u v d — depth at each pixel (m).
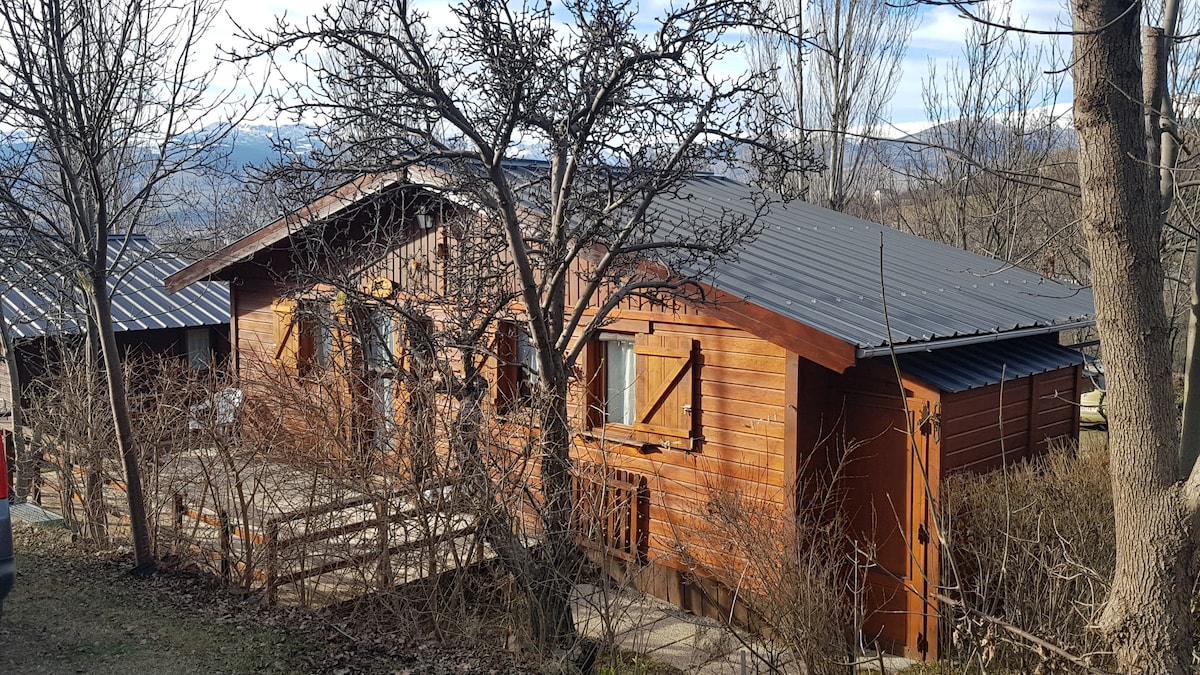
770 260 9.86
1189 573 5.07
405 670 5.83
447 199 8.52
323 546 7.11
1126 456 5.15
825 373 8.37
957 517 7.35
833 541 7.49
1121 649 5.17
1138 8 4.95
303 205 7.93
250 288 13.90
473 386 7.27
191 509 8.55
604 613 6.73
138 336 16.22
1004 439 8.92
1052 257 12.87
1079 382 10.12
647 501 9.20
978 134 20.36
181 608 6.73
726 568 7.60
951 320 8.65
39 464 9.98
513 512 6.75
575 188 7.76
